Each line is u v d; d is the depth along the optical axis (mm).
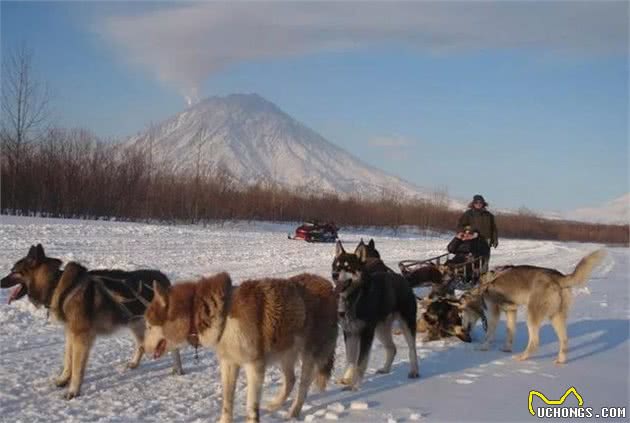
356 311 4355
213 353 5125
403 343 5930
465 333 5980
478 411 3908
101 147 23234
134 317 4355
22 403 3801
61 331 5539
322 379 4059
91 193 21734
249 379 3594
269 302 3594
